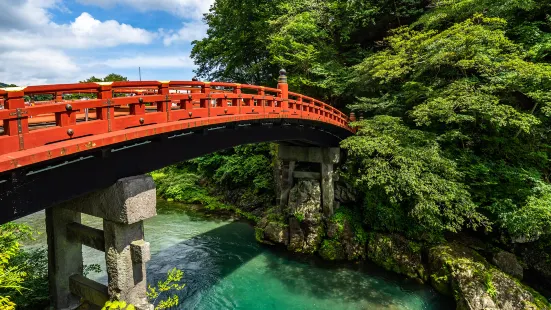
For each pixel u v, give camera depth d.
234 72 26.53
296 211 14.99
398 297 11.13
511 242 12.49
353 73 17.80
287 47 19.61
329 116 14.73
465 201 11.07
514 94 13.32
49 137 4.30
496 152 13.20
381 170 12.09
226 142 9.09
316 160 15.38
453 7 14.43
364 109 17.38
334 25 20.89
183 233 16.88
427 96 13.95
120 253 5.55
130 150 5.93
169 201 23.27
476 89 12.19
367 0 19.94
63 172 4.76
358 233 14.19
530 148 12.45
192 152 7.74
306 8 20.83
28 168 4.31
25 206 4.29
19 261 8.24
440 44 12.73
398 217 13.30
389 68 14.88
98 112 5.12
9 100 3.82
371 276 12.57
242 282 12.04
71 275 6.74
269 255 14.36
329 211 15.04
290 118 11.27
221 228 17.66
